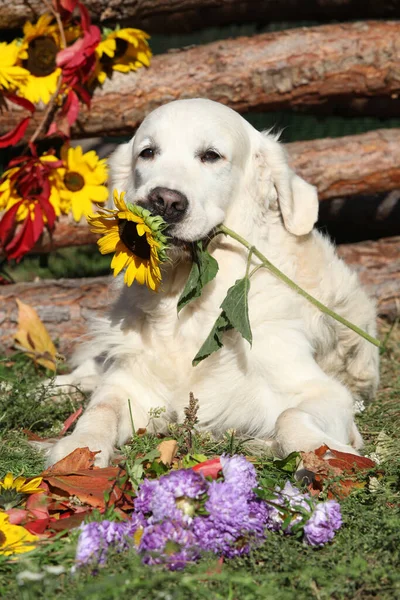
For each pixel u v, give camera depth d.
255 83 6.52
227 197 4.26
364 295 5.31
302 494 3.15
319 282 4.82
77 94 6.23
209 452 3.98
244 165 4.42
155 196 3.86
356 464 3.53
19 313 5.88
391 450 4.06
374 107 7.88
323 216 7.83
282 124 9.63
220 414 4.44
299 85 6.60
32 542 2.97
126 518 3.09
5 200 5.93
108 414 4.21
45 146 6.66
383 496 3.27
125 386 4.53
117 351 4.58
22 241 5.98
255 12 7.54
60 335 6.12
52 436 4.49
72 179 6.07
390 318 6.69
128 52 6.29
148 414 4.48
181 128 4.19
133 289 4.59
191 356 4.45
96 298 6.22
